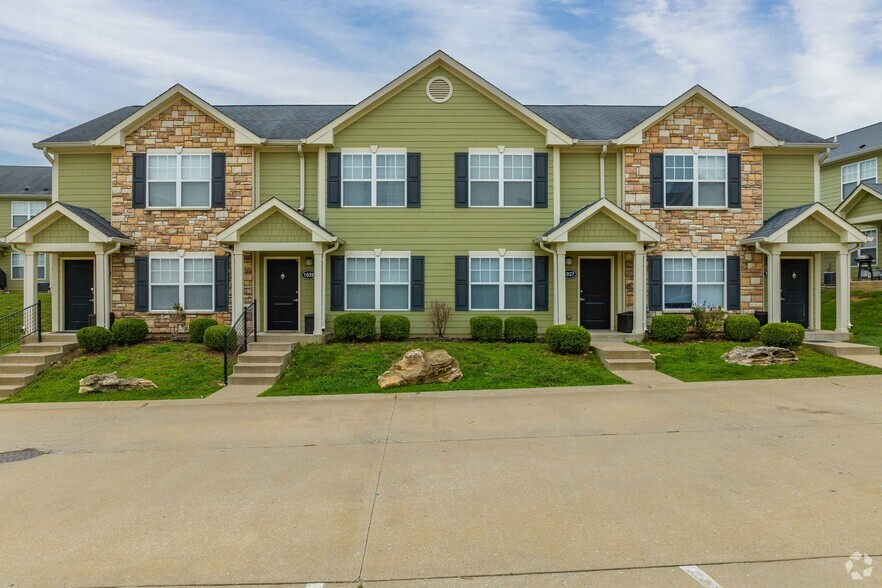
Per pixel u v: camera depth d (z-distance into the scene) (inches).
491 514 189.3
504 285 609.3
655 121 608.1
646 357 485.1
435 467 241.3
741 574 147.7
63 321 615.8
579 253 614.9
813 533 170.9
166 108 604.7
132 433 309.7
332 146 603.8
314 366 478.6
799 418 313.9
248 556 162.7
